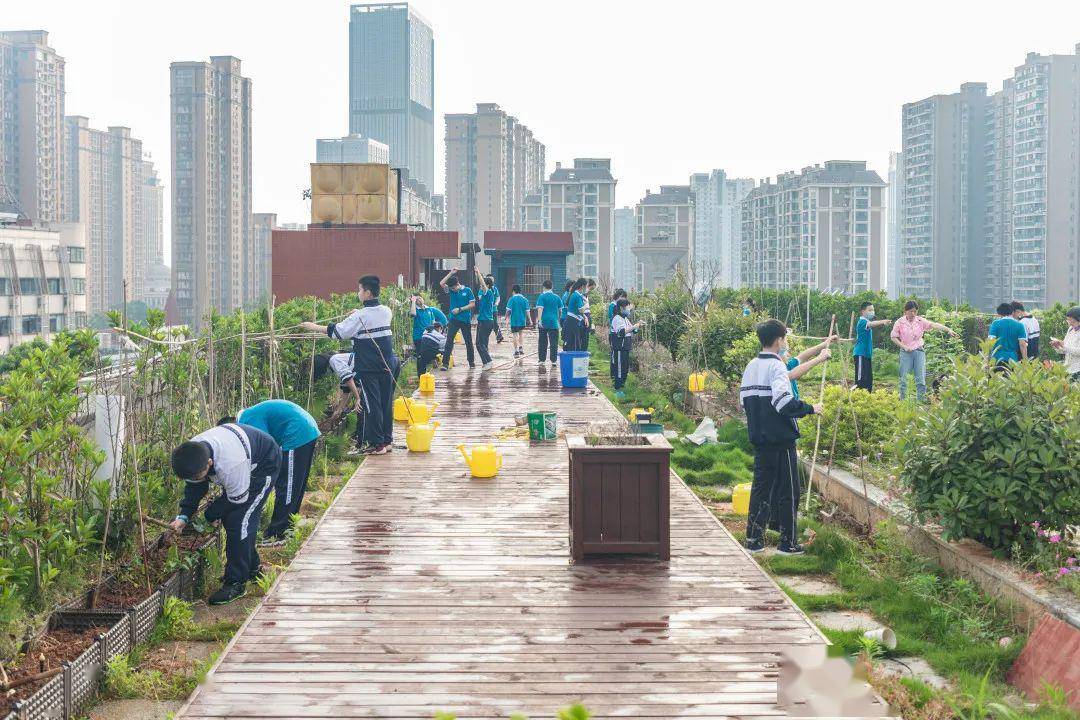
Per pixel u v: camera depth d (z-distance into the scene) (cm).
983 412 696
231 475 637
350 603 614
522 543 758
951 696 485
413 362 2088
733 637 557
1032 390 708
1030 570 642
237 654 528
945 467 705
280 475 779
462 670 506
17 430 571
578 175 16850
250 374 1061
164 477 764
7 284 8956
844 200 16400
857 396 1025
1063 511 667
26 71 15838
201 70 16850
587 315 2183
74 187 19638
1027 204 14675
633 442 741
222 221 17738
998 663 543
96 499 688
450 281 2098
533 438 1226
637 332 2123
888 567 716
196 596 666
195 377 874
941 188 15962
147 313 826
